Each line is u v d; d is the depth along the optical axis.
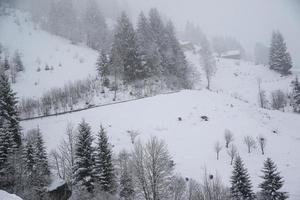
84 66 96.62
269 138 53.97
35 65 96.69
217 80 107.19
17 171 32.69
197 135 53.50
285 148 51.16
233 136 53.47
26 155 35.38
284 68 113.88
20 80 84.38
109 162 34.97
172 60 91.12
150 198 26.19
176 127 55.50
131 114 59.53
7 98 47.41
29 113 62.06
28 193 29.20
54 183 32.91
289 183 41.34
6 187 31.11
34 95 75.38
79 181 34.59
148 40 93.88
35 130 49.09
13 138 41.41
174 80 87.06
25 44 115.88
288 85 96.62
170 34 100.12
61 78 86.25
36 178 32.41
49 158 41.97
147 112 60.44
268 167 35.88
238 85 102.38
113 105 64.00
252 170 44.44
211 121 58.25
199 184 35.31
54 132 50.81
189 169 43.41
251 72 116.69
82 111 60.91
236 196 34.12
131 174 29.42
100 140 37.03
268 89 95.50
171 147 49.22
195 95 70.19
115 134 51.62
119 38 87.75
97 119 56.78
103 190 33.03
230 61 133.50
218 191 29.05
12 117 45.56
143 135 51.97
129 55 82.94
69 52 110.62
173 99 66.88
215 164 45.59
